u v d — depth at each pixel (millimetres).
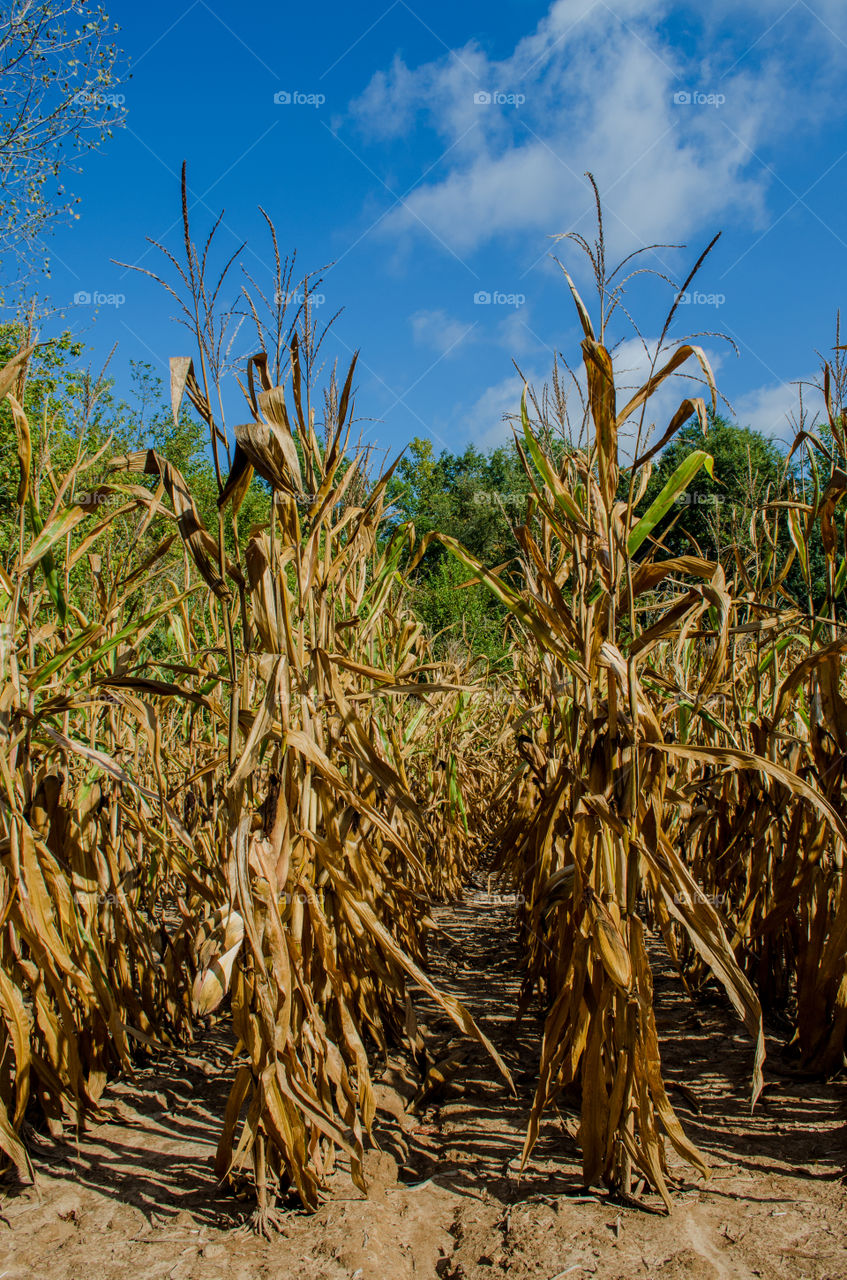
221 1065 3285
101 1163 2461
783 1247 1917
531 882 3779
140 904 3770
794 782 2113
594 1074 2230
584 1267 1854
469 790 7156
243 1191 2283
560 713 3209
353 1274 1852
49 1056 2611
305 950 2381
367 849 2898
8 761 2375
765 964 3576
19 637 3006
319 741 2477
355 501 3684
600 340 2322
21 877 2303
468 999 4066
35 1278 1881
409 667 4270
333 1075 2291
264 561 2232
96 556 3504
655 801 2264
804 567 3043
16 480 7684
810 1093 2852
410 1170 2457
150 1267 1917
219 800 3598
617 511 2297
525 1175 2354
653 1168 2146
